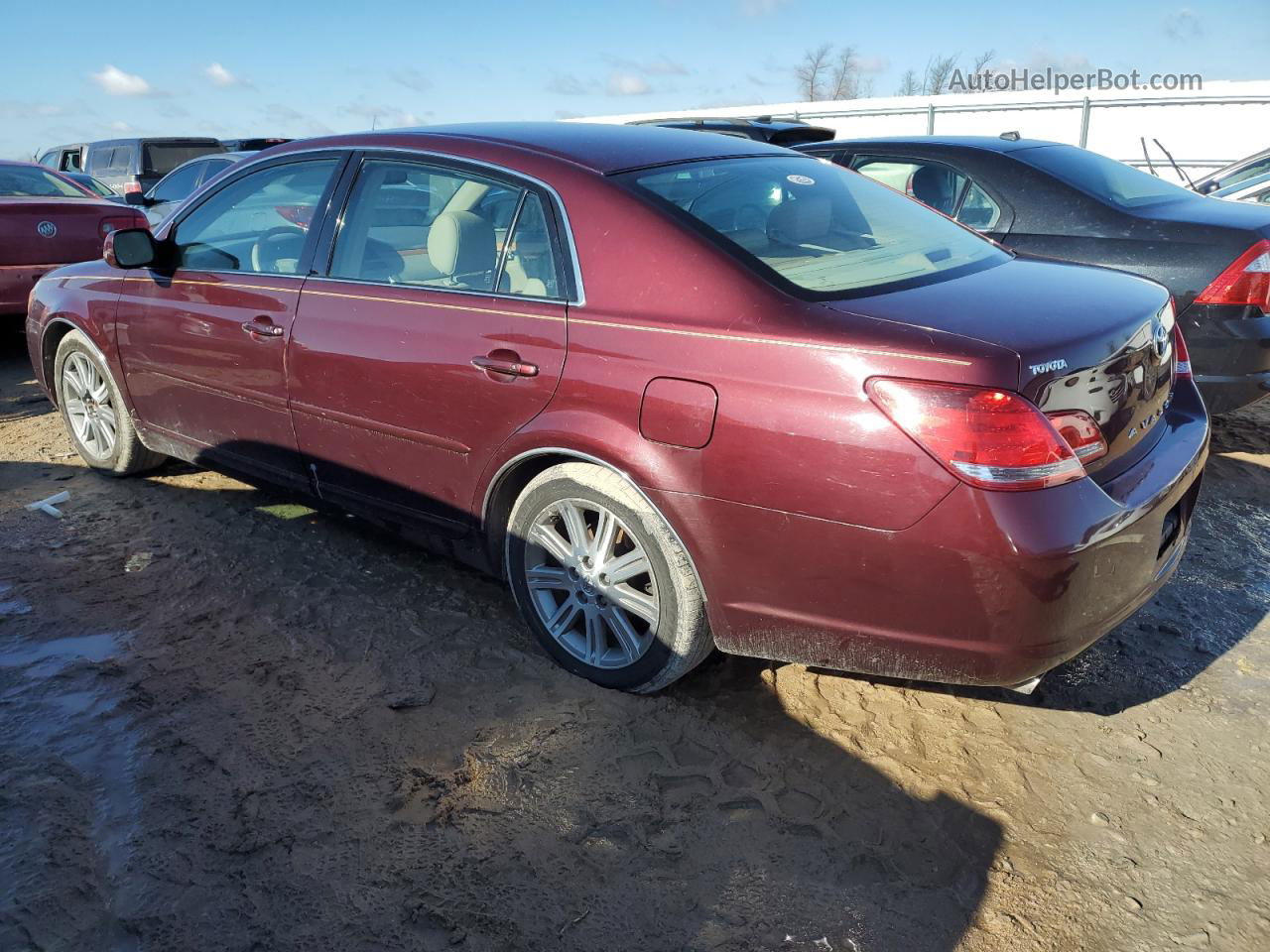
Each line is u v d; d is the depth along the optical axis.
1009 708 2.96
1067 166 5.42
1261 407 6.19
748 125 7.39
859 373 2.33
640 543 2.78
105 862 2.29
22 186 8.47
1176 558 2.81
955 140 5.75
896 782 2.62
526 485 3.05
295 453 3.69
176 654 3.18
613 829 2.42
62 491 4.57
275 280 3.63
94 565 3.79
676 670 2.84
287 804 2.48
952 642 2.38
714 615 2.70
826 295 2.57
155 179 13.87
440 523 3.30
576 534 2.94
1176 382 3.04
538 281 2.94
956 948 2.10
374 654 3.19
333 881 2.24
